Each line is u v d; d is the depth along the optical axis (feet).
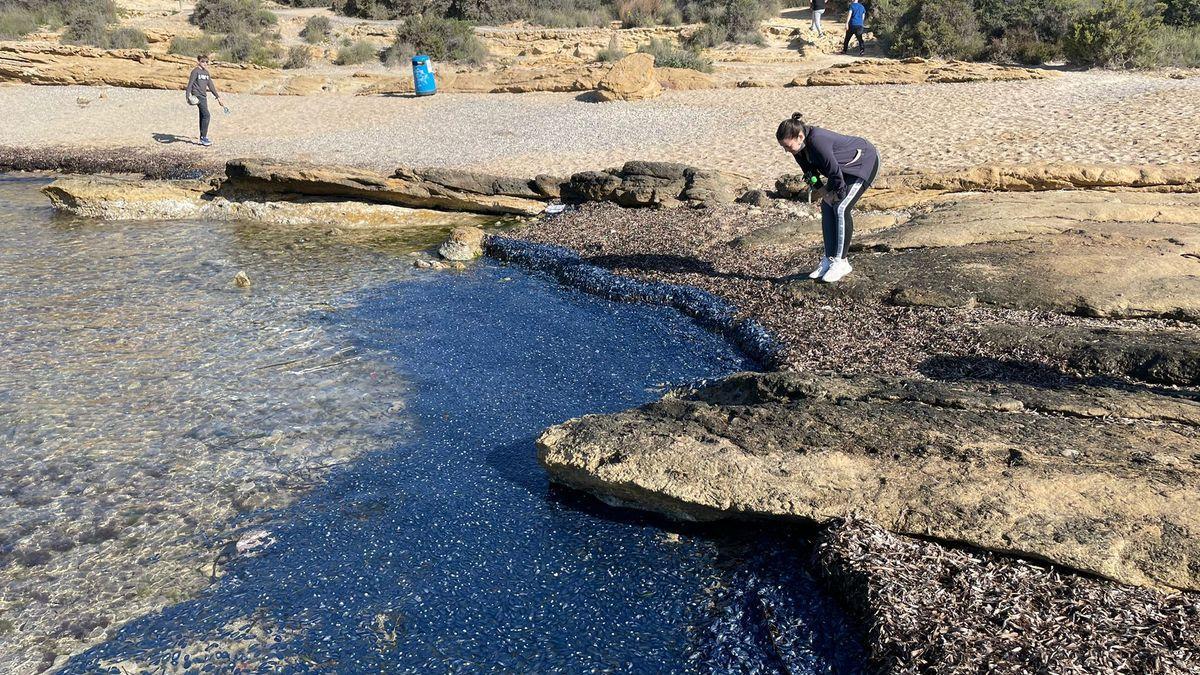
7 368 23.97
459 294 30.60
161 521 16.55
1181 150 40.75
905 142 48.49
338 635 13.38
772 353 23.25
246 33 96.43
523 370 23.68
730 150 50.55
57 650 13.21
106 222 43.78
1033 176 36.96
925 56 76.89
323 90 81.46
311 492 17.52
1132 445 14.24
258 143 61.67
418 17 94.12
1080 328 21.88
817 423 15.88
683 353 24.72
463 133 60.70
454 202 43.21
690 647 12.80
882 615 11.78
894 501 13.75
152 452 19.20
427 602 14.08
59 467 18.56
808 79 70.85
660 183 39.83
